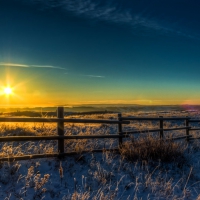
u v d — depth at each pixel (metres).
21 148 7.65
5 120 6.29
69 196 5.17
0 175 5.66
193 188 6.14
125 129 14.17
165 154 7.86
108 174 6.42
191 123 21.69
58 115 7.15
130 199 5.34
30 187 5.39
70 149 7.85
